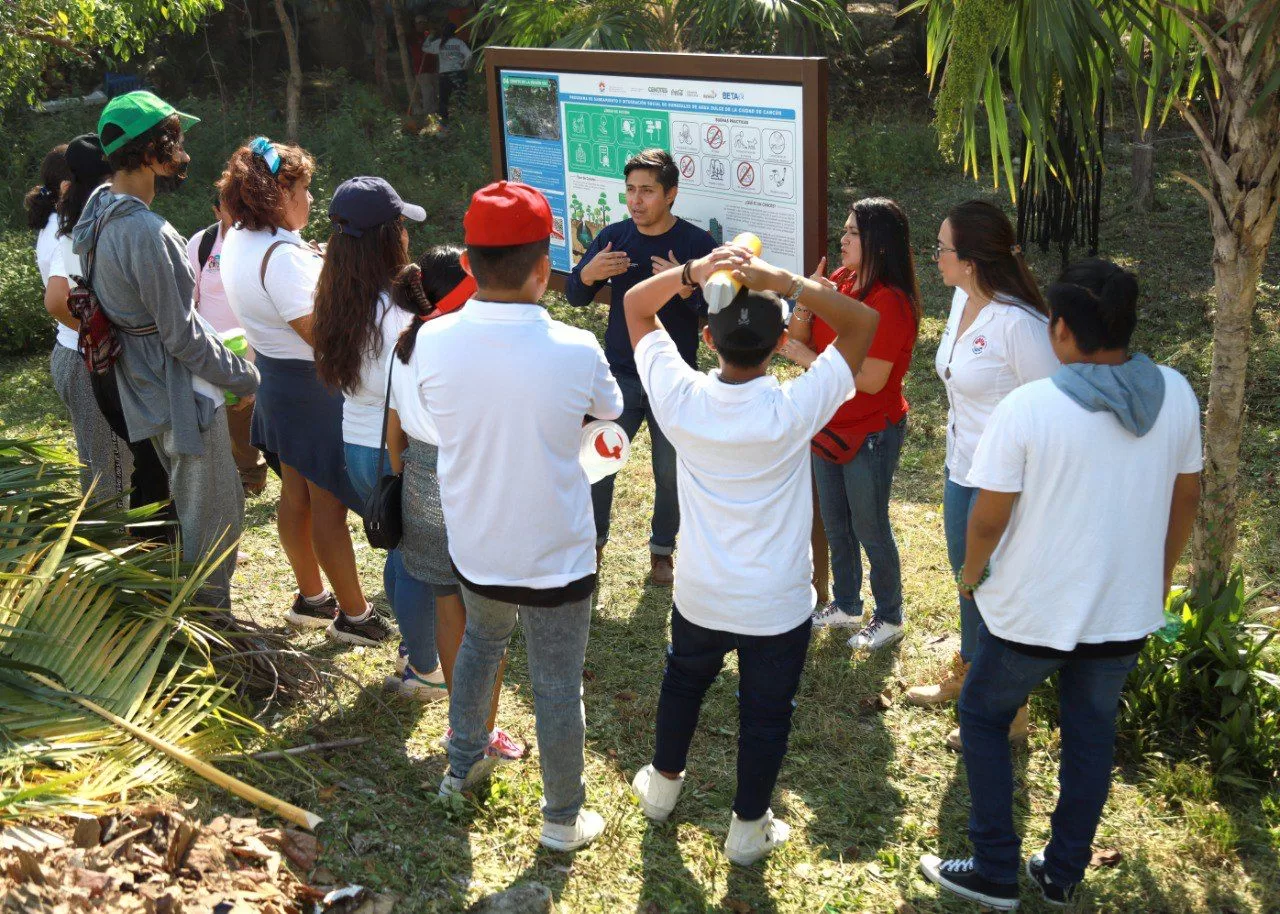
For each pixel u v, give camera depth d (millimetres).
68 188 3891
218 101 16062
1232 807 3541
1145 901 3154
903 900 3156
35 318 8484
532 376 2789
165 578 3600
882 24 18609
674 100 4461
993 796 3070
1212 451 3996
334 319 3594
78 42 11375
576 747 3143
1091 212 10141
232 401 4234
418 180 12758
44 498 3744
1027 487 2799
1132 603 2846
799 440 2857
